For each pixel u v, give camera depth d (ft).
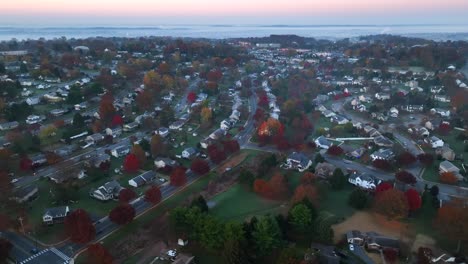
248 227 319.47
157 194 393.70
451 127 648.79
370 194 419.54
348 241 330.95
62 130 597.52
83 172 459.73
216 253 317.22
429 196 411.54
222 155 502.38
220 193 429.38
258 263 307.17
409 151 545.44
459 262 304.71
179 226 333.62
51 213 362.74
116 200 410.11
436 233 347.15
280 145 544.21
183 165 499.51
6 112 631.97
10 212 360.69
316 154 537.65
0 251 297.74
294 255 282.77
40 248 322.75
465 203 358.64
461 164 502.79
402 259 310.65
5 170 444.96
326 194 421.59
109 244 333.21
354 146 570.87
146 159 502.38
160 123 649.61
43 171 472.03
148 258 315.78
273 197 415.23
